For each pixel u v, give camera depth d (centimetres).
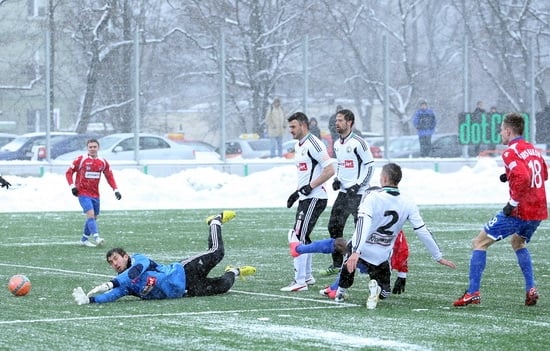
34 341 2403
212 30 11556
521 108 11612
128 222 6688
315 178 3622
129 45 10106
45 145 9531
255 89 10819
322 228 6272
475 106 11825
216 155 10462
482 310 2948
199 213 7512
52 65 9775
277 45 11000
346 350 2283
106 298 3081
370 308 2975
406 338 2441
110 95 9950
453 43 14925
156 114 10338
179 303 3077
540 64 11844
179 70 10544
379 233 3055
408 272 4025
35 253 4859
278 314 2853
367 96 11238
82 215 7394
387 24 15725
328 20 13150
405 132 11594
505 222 2988
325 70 11069
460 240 5459
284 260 4472
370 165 3838
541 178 3016
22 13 10275
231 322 2694
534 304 3053
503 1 12500
